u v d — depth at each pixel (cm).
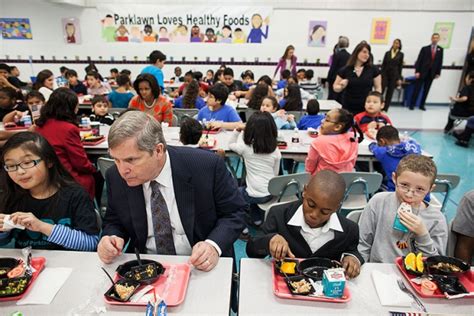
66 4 763
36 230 121
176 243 123
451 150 474
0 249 121
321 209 112
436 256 114
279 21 771
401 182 131
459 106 521
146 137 95
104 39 792
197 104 436
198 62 809
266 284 104
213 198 123
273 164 241
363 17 751
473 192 137
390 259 136
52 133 223
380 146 262
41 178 126
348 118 243
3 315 92
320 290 100
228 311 93
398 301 97
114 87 590
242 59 802
